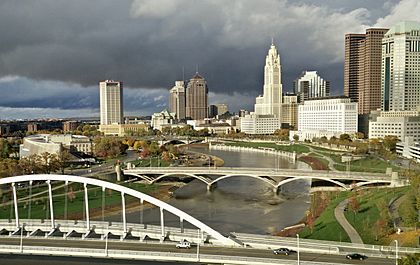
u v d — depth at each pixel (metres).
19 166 195.00
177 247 86.00
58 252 83.81
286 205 166.50
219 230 130.38
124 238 93.75
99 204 162.62
